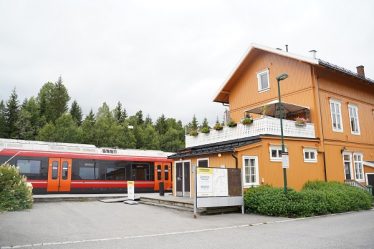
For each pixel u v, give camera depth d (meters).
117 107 79.19
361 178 23.88
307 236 9.84
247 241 9.16
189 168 20.83
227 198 15.16
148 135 60.62
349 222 12.73
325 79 22.23
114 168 26.80
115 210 16.75
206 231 10.94
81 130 50.34
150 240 9.39
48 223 12.30
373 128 26.58
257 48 23.66
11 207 15.73
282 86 22.70
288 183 18.38
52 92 74.19
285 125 19.09
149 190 28.48
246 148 17.28
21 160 22.61
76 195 23.53
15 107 56.25
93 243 8.93
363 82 25.33
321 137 20.64
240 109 25.55
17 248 8.24
